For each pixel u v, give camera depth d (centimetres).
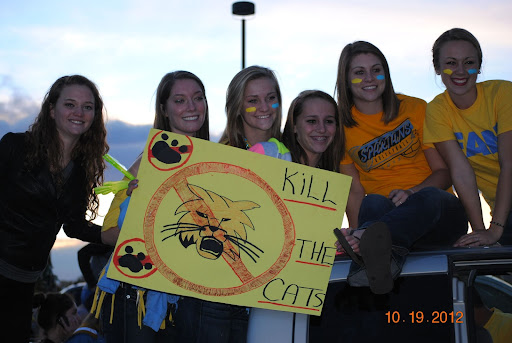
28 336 384
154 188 302
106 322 340
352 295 279
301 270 295
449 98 409
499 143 391
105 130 400
